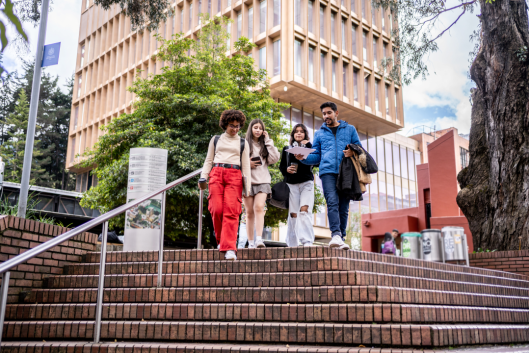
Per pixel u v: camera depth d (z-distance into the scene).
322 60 29.38
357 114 31.58
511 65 11.41
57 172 49.38
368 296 4.02
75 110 42.88
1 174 9.11
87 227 3.72
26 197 6.33
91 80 41.41
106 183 15.57
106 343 3.93
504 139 11.30
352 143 5.70
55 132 48.97
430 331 3.48
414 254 13.56
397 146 39.91
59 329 4.34
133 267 5.41
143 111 16.39
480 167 12.38
